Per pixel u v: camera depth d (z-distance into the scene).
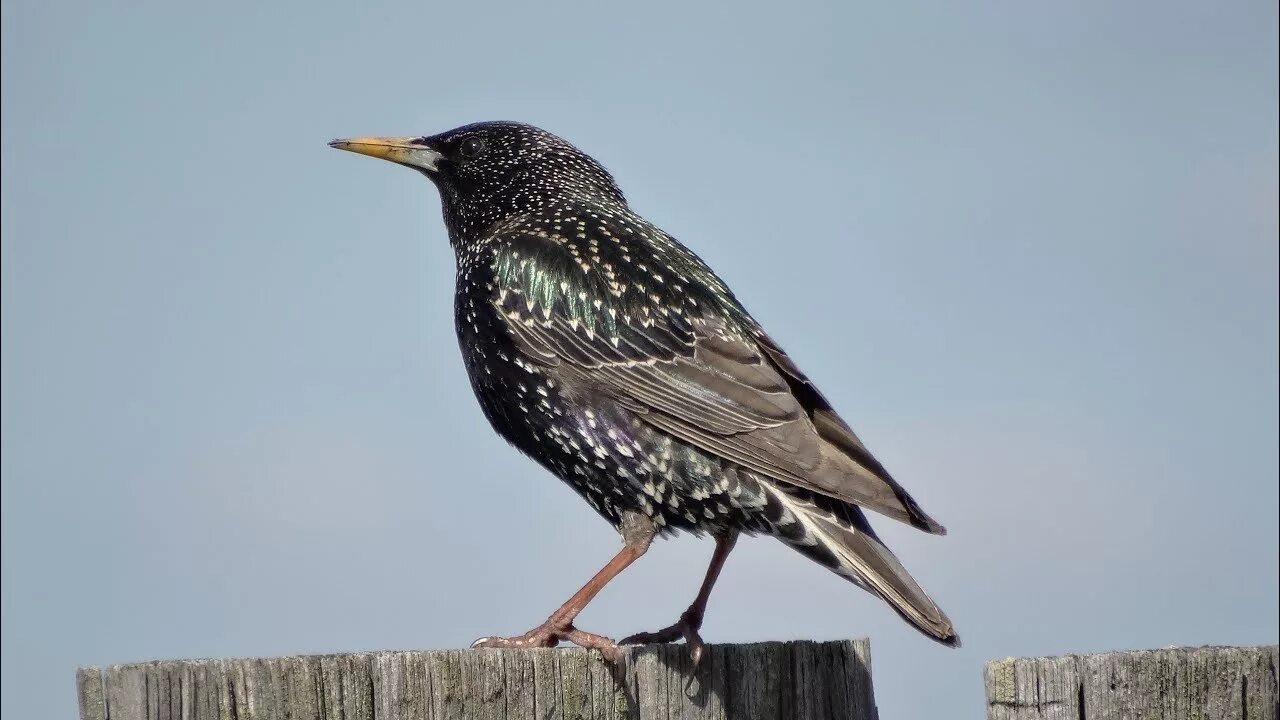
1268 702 8.10
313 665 7.30
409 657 7.50
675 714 8.17
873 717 8.65
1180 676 8.12
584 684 7.95
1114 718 8.09
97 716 7.06
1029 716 8.21
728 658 8.32
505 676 7.72
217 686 7.14
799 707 8.36
